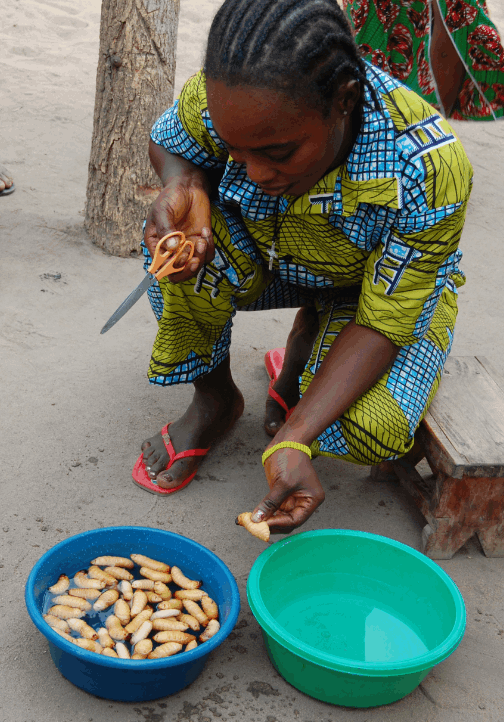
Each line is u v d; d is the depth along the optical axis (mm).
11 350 2512
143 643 1467
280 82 1136
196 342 1887
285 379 2264
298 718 1456
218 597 1591
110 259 3189
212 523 1930
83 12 6684
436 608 1620
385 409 1696
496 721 1494
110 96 2959
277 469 1477
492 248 3748
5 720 1383
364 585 1739
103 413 2281
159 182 3174
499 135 5504
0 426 2160
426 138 1463
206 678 1520
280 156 1238
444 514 1843
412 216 1479
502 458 1745
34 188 3723
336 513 2023
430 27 3271
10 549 1759
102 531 1647
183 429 2057
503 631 1708
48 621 1478
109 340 2656
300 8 1150
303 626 1644
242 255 1784
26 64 5562
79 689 1469
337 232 1589
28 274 2967
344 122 1392
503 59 3316
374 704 1465
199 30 6414
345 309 1845
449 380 2055
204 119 1607
